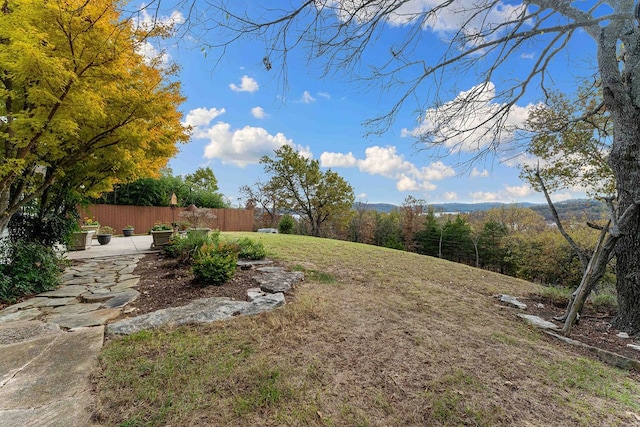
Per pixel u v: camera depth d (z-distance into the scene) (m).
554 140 6.32
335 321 3.38
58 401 1.87
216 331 2.97
